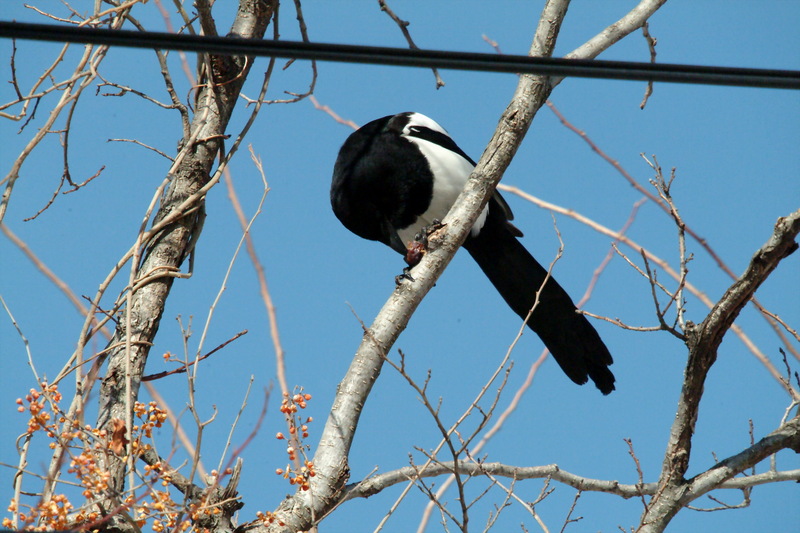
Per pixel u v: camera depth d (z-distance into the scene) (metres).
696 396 9.73
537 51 11.00
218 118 11.41
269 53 6.34
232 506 8.88
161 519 7.82
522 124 10.88
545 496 9.66
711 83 6.48
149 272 10.39
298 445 8.32
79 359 8.85
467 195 10.73
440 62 6.45
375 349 9.80
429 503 10.61
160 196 11.17
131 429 8.20
